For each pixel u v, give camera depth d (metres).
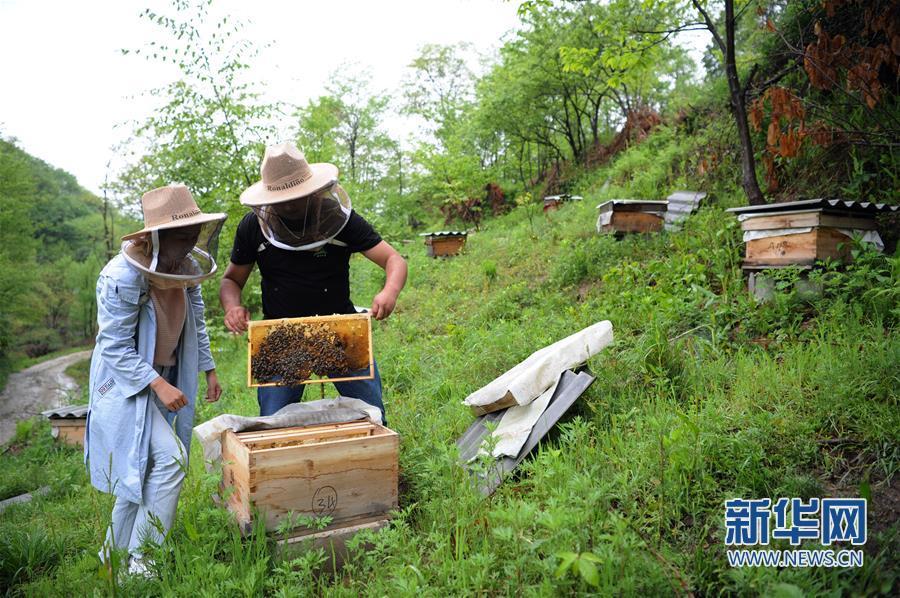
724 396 3.69
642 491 2.84
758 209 5.05
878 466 2.81
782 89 5.75
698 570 2.32
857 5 6.90
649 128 16.28
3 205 30.31
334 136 30.89
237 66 11.01
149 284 3.16
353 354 3.43
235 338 12.78
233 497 3.03
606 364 4.25
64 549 3.63
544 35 17.69
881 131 6.06
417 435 4.11
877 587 2.10
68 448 8.62
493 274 9.26
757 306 4.85
